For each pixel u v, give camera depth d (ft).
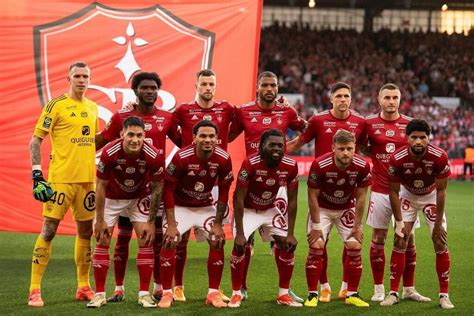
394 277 28.78
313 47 134.10
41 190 27.27
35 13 38.22
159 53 38.40
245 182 27.27
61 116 28.35
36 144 28.12
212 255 27.78
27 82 37.96
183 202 27.96
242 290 29.55
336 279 34.12
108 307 27.09
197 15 38.45
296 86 125.59
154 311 26.48
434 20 144.56
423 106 122.52
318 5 139.13
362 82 127.75
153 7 38.55
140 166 26.89
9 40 37.96
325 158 27.68
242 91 38.29
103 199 27.02
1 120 37.76
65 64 38.22
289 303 28.07
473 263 38.65
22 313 26.04
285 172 27.32
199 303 28.19
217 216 27.58
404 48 135.74
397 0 131.13
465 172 104.06
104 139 29.45
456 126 116.78
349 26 145.07
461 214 62.34
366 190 28.07
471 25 143.23
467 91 128.77
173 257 27.50
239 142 37.91
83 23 38.37
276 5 135.74
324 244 28.96
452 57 135.13
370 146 30.63
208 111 29.58
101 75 38.24
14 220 37.86
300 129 30.48
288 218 27.84
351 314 26.58
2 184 37.78
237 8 38.47
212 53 38.37
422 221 57.11
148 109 28.73
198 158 26.96
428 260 39.27
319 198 28.63
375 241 29.71
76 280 32.48
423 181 28.35
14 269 34.94
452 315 26.61
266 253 41.19
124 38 38.40
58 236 45.75
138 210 27.81
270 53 131.85
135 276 33.94
